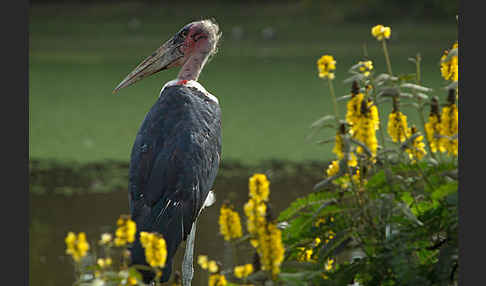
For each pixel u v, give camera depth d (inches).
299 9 1927.9
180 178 285.7
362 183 249.4
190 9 2017.7
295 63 1365.7
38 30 1855.3
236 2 2037.4
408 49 1480.1
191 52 372.2
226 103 944.3
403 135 260.7
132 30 1839.3
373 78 259.4
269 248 216.5
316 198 260.5
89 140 741.9
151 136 299.0
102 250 405.4
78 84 1153.4
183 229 282.4
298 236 261.7
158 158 290.0
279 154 668.7
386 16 1813.5
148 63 375.6
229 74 1235.2
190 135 297.6
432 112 254.1
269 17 1898.4
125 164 647.1
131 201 288.2
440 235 263.3
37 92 1072.8
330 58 252.7
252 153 674.2
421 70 1153.4
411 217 233.6
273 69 1293.1
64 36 1795.0
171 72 1310.3
